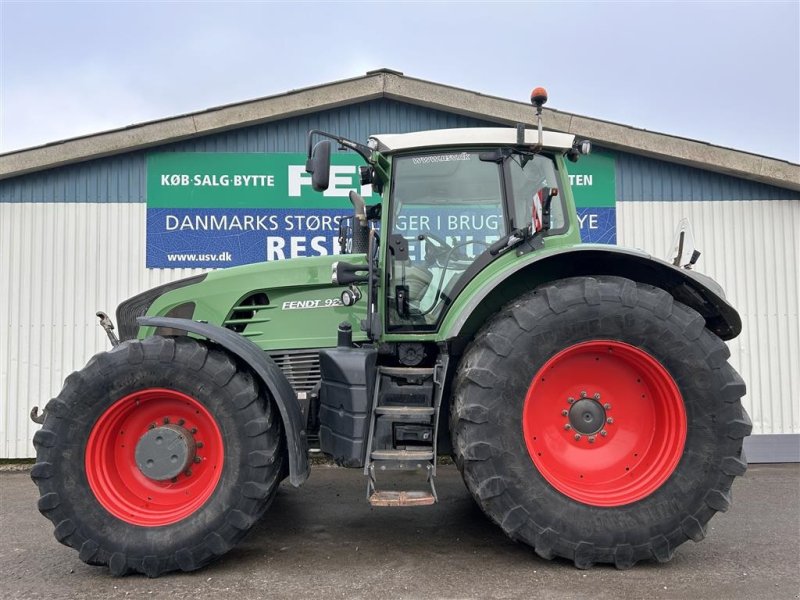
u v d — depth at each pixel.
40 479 2.87
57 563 3.10
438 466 5.75
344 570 2.95
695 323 2.94
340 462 3.06
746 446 6.11
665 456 2.94
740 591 2.66
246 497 2.87
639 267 3.32
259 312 3.74
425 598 2.59
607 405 3.08
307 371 3.64
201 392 2.94
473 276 3.37
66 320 6.14
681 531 2.84
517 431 2.88
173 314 3.80
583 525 2.84
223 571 2.95
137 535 2.85
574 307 2.94
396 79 6.20
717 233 6.38
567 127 6.22
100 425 2.94
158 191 6.23
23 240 6.16
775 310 6.30
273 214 6.30
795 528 3.68
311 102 6.16
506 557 3.11
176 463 2.95
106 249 6.20
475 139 3.49
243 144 6.29
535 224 3.23
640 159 6.43
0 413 6.06
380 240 3.59
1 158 6.00
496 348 2.92
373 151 3.47
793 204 6.37
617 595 2.61
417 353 3.54
